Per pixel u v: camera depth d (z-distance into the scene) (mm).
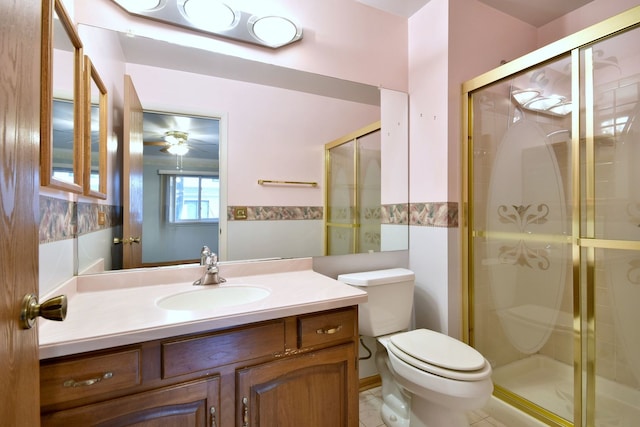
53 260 1008
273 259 1683
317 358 1109
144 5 1381
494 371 1840
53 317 574
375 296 1663
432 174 1928
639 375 1498
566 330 1639
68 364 768
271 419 1027
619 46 1418
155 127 1445
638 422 1494
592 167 1470
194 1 1438
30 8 578
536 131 1673
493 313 1864
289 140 1743
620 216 1430
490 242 1868
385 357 1676
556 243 1648
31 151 576
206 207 1543
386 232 2031
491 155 1840
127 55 1392
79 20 1266
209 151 1554
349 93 1909
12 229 500
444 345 1421
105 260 1325
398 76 2074
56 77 959
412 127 2078
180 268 1418
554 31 2139
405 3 1949
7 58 484
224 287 1330
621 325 1524
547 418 1580
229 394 961
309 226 1799
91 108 1190
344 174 1897
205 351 924
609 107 1455
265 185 1681
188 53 1505
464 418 1305
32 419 574
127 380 829
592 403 1516
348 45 1907
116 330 824
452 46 1835
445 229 1841
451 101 1836
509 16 2074
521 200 1761
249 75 1639
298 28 1666
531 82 1646
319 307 1101
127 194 1386
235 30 1568
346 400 1169
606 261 1517
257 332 1003
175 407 886
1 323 464
